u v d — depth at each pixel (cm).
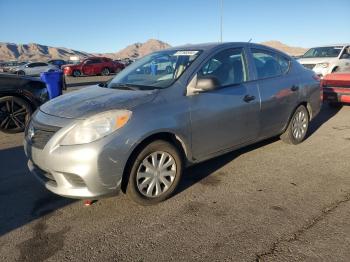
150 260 287
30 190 424
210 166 486
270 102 491
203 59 424
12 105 703
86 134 332
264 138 511
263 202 379
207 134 412
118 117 342
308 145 576
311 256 285
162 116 366
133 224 341
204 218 348
